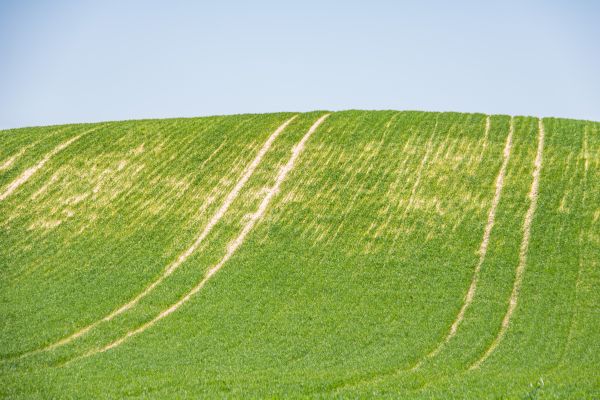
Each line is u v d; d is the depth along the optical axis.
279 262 41.09
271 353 29.77
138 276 40.53
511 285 36.91
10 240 45.88
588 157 50.00
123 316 35.28
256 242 43.62
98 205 49.72
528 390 19.94
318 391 22.70
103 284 39.62
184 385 23.89
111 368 27.58
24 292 38.88
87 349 31.06
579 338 30.42
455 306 34.97
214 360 28.84
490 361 27.59
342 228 44.47
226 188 50.53
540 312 33.69
